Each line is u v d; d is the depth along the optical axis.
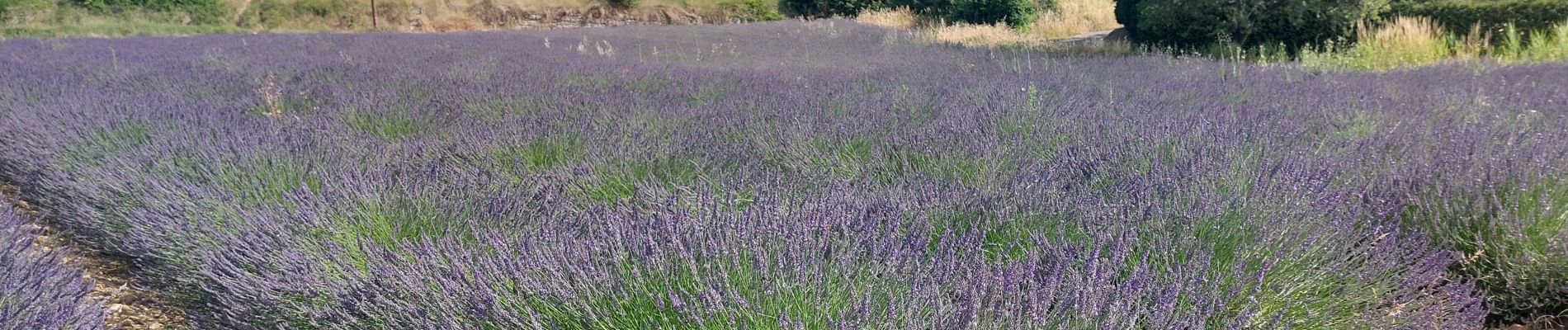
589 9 28.34
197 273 2.60
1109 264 2.23
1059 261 2.23
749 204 3.07
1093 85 6.66
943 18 20.31
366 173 3.29
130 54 11.04
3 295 2.16
